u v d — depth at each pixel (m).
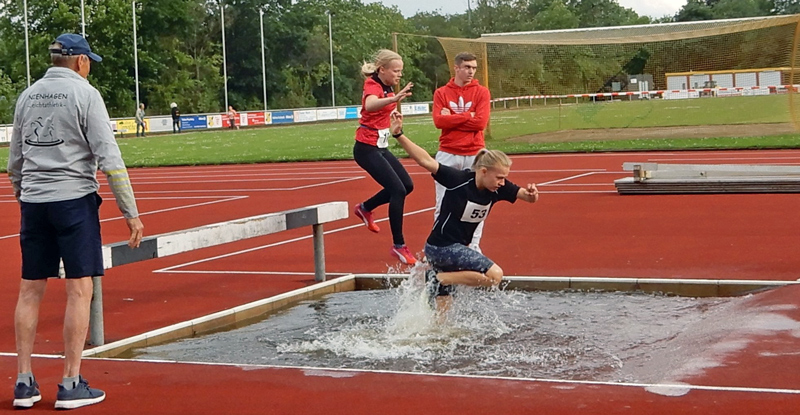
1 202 18.47
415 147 6.70
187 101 74.44
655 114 37.66
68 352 4.86
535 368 5.64
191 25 75.50
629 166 14.57
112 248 6.46
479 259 6.70
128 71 71.38
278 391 5.01
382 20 102.94
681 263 8.83
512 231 11.38
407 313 6.93
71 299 4.86
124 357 6.24
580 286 7.94
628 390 4.77
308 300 7.99
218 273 9.37
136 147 38.22
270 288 8.52
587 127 33.62
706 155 21.55
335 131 45.72
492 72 31.41
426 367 5.76
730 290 7.54
